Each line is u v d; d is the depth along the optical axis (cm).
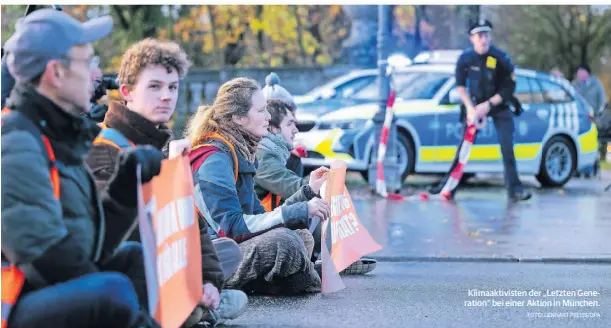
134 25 2864
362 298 609
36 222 348
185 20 2942
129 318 366
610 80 3734
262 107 587
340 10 2889
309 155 1484
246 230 580
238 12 2938
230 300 505
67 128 366
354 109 1492
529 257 838
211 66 2997
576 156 1691
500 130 1381
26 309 360
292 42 2975
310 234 646
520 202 1364
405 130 1527
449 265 807
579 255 854
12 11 2173
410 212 1204
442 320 535
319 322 518
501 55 1367
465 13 2730
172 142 431
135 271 419
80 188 370
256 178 675
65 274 362
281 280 605
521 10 3641
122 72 447
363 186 1580
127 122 432
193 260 424
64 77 367
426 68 1587
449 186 1377
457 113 1541
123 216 379
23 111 359
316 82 2431
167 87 445
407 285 680
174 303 416
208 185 569
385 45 1451
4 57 466
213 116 586
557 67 3684
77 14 2823
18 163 350
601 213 1226
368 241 691
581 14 3609
